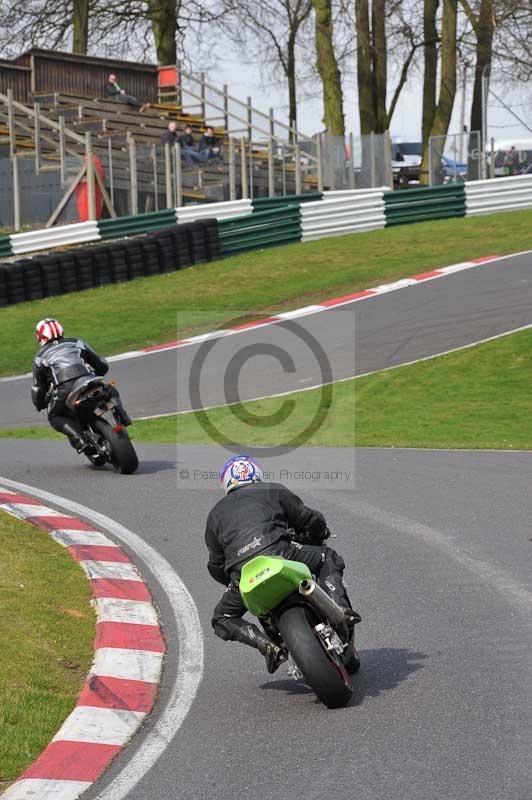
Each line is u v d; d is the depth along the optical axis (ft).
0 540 101.50
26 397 223.71
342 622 66.44
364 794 53.57
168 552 103.30
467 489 127.44
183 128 469.16
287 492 70.90
